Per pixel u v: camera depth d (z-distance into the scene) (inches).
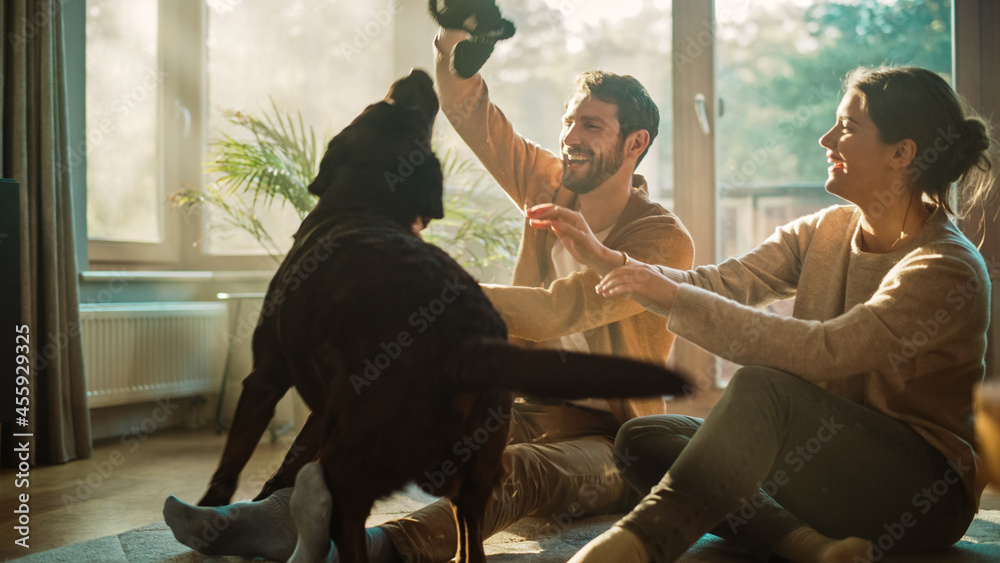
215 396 132.4
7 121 98.8
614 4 132.3
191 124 140.3
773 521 46.9
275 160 112.9
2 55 97.7
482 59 65.8
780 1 126.3
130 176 132.6
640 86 66.4
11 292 65.1
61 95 105.4
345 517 37.2
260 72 141.0
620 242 64.2
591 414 64.7
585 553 39.8
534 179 71.2
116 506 75.1
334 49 139.1
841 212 55.3
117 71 130.0
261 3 140.9
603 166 64.7
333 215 47.9
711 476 41.8
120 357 116.5
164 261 137.3
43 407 101.3
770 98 128.7
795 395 44.7
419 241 43.8
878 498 47.2
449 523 49.0
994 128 107.8
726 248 131.7
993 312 103.7
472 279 42.1
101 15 127.3
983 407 28.6
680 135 128.9
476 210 120.8
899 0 119.3
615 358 33.1
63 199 104.8
